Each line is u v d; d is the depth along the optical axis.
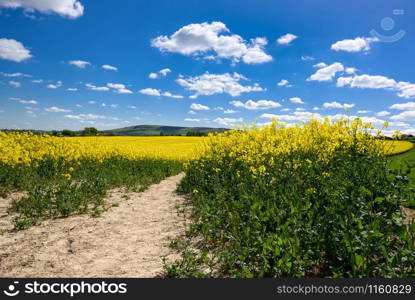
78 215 6.94
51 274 3.95
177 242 5.13
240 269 3.87
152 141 45.94
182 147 32.19
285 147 7.63
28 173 10.20
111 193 9.94
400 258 3.25
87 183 9.59
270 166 7.02
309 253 3.67
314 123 8.37
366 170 5.94
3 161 10.01
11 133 14.23
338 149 7.19
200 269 4.03
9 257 4.50
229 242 4.88
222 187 7.79
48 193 7.49
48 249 4.85
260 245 4.00
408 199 4.65
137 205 8.20
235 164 9.00
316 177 6.11
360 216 4.01
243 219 5.27
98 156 14.95
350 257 3.57
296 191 5.57
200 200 7.31
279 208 5.03
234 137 10.23
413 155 21.92
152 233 5.71
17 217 6.12
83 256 4.59
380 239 3.65
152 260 4.41
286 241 3.78
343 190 4.99
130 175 13.11
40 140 14.29
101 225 6.21
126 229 5.98
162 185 12.56
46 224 6.18
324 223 4.18
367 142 7.15
